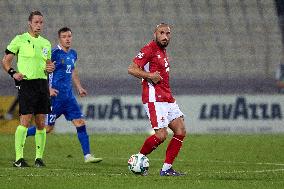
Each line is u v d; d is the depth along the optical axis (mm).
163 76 33656
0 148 56625
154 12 102562
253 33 100312
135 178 31484
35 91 39688
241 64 96375
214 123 75875
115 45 98000
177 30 100750
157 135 33750
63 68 45000
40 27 39531
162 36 33469
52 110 44969
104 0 103562
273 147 58469
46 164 42188
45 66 39969
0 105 75000
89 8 102750
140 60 33312
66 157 49531
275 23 101062
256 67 96000
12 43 39438
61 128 75062
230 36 100250
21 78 39031
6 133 74438
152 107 33531
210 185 28188
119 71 94125
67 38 45250
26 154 52844
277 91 86938
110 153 54406
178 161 45906
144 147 33969
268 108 76188
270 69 95938
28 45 39500
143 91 33938
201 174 34750
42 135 40219
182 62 96312
